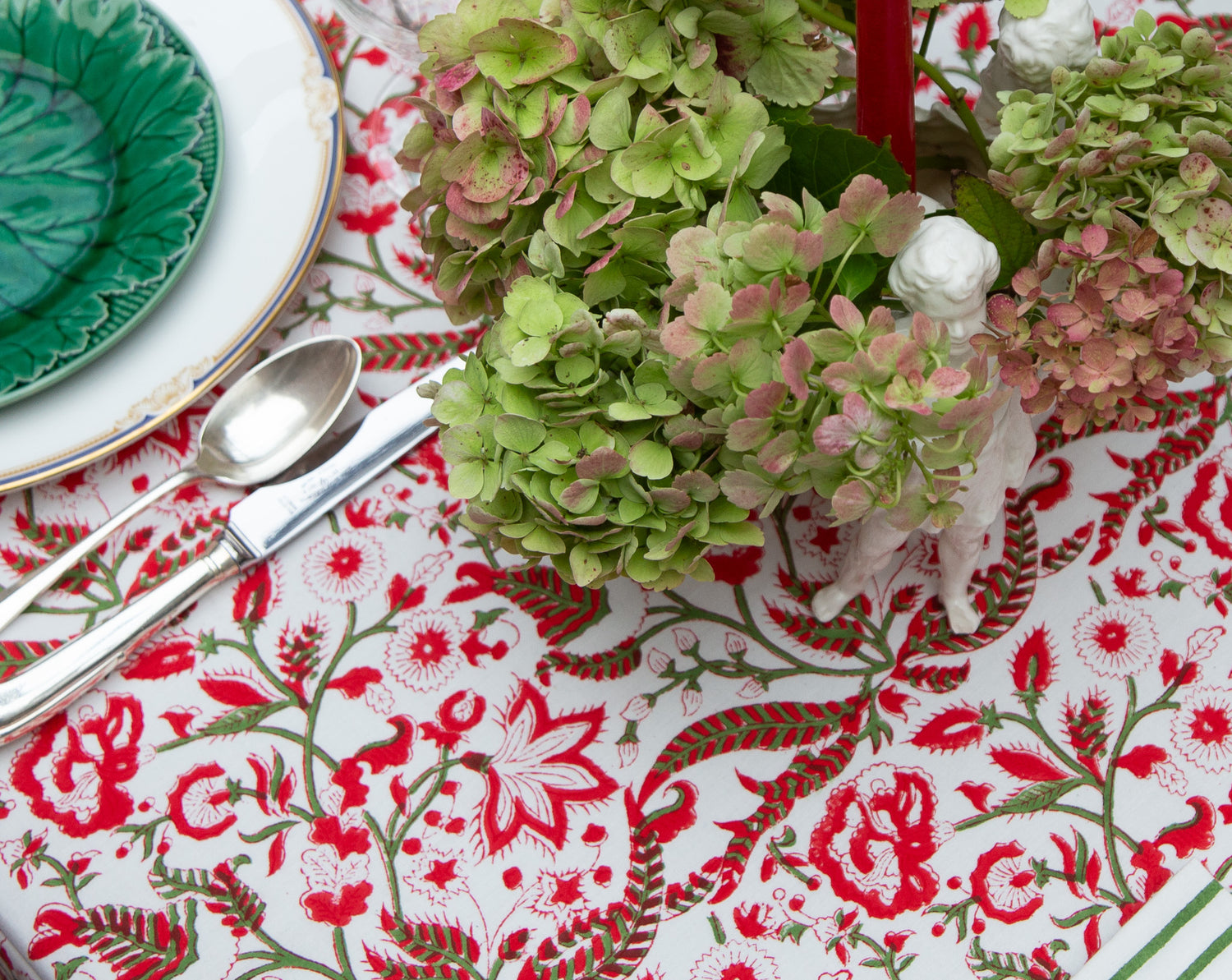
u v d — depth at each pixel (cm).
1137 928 50
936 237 34
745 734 54
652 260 35
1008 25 39
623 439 35
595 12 34
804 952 51
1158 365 35
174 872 51
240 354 55
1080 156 35
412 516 56
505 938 51
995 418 40
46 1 56
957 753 53
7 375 51
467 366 37
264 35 59
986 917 51
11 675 53
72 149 56
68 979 49
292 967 50
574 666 55
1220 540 56
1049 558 56
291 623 55
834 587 54
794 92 38
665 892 51
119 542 55
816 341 31
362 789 52
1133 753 53
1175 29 36
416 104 36
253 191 57
